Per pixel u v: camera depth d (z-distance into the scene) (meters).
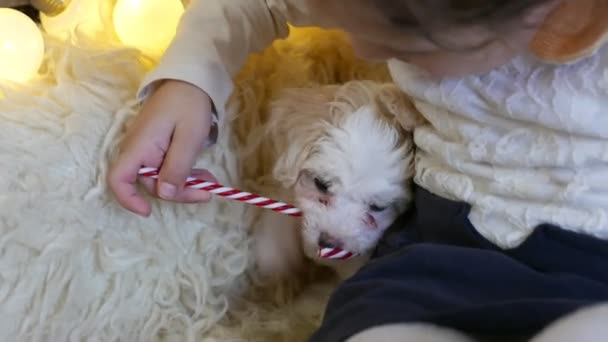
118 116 0.78
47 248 0.74
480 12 0.55
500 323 0.61
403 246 0.77
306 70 0.94
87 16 0.89
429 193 0.78
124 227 0.78
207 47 0.82
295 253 0.89
